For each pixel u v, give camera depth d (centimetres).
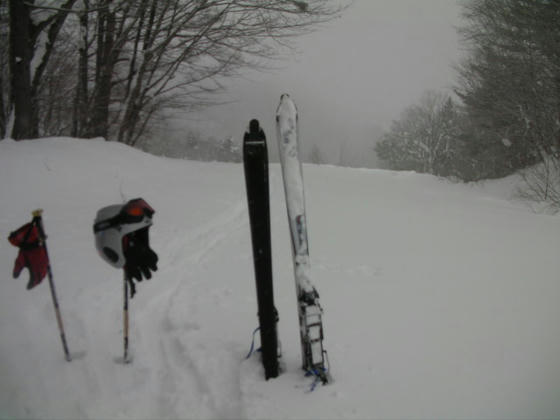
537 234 579
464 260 442
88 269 385
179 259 438
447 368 231
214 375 238
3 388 237
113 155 1041
